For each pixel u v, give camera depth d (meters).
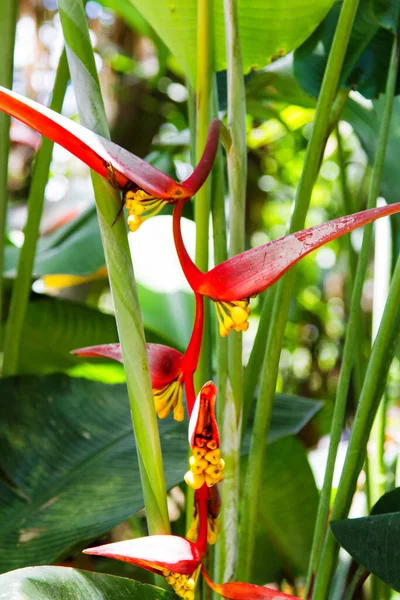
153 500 0.95
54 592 0.90
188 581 0.90
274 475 1.63
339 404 1.18
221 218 1.18
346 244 1.58
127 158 0.88
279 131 2.74
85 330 1.86
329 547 1.12
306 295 4.03
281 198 4.00
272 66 1.76
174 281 2.17
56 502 1.21
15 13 1.40
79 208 2.75
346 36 1.13
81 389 1.40
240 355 1.09
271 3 1.28
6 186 1.49
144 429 0.95
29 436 1.30
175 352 0.95
